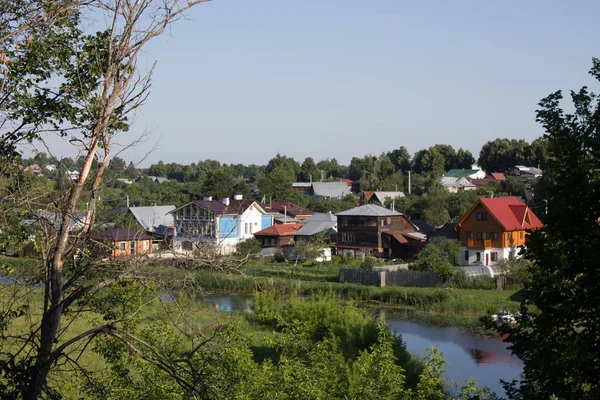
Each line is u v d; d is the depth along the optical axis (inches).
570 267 259.8
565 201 259.6
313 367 433.7
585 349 253.1
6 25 283.3
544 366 263.6
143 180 2385.6
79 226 268.2
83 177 254.1
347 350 748.6
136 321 339.0
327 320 901.8
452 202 2662.4
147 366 353.1
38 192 273.1
